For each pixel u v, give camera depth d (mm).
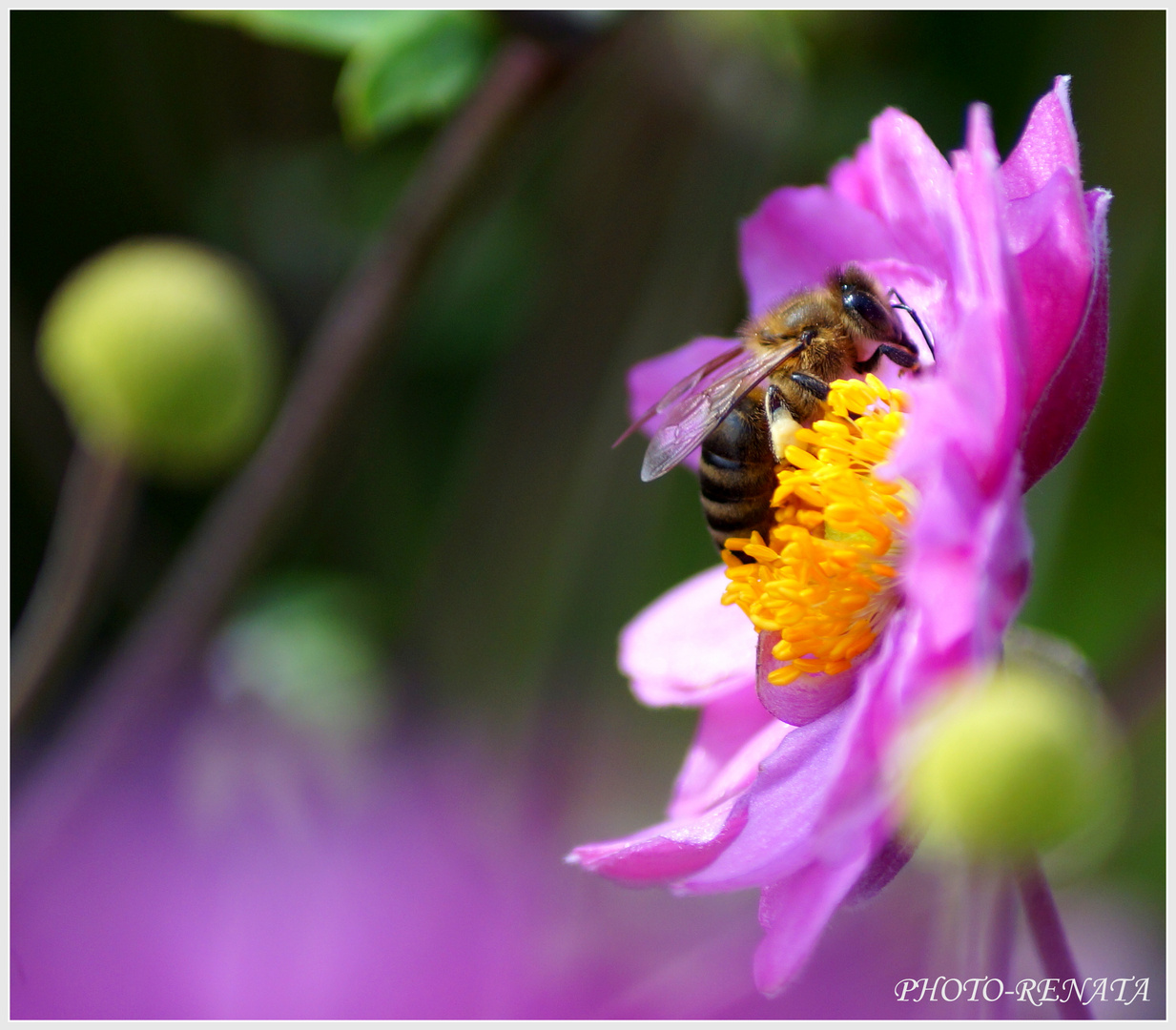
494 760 234
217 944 206
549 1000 209
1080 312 187
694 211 237
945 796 175
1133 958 217
